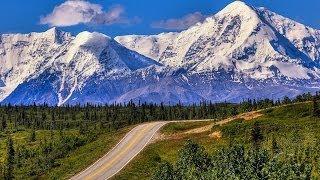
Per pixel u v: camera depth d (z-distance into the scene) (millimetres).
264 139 127812
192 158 115375
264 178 98062
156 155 144375
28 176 151750
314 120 139125
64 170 145625
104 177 130875
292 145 115250
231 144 127062
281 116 147500
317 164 104125
